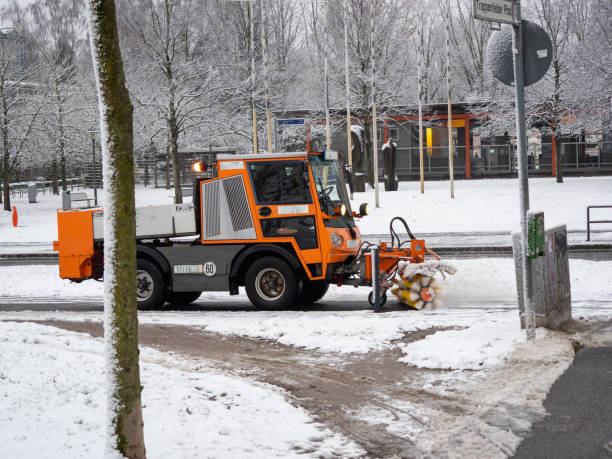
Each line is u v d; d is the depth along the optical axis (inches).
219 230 495.5
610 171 1724.9
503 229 1025.5
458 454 201.3
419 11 1688.0
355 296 542.3
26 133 1721.2
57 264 888.3
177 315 474.0
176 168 1428.4
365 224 1123.3
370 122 1579.7
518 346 308.7
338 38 1568.7
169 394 262.5
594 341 324.8
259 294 482.3
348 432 225.3
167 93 1421.0
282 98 1558.8
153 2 1413.6
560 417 228.5
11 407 247.9
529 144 1749.5
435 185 1603.1
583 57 1342.3
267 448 208.4
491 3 306.3
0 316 493.0
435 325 370.9
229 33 1588.3
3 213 1656.0
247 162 487.8
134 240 178.5
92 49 174.7
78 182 2534.5
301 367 313.4
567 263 366.6
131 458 174.6
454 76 2338.8
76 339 382.0
